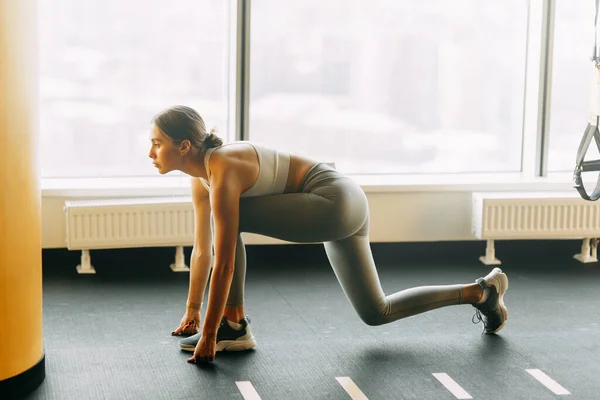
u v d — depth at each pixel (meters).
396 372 3.36
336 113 5.40
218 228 3.21
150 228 4.86
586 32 5.59
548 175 5.64
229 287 3.36
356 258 3.46
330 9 5.30
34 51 2.97
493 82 5.57
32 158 3.01
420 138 5.53
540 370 3.40
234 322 3.54
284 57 5.29
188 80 5.22
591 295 4.60
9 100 2.88
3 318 2.95
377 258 5.33
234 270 3.48
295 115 5.36
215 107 5.28
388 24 5.39
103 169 5.20
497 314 3.77
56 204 4.91
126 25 5.09
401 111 5.48
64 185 4.99
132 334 3.80
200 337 3.54
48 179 5.12
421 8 5.41
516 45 5.56
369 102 5.43
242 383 3.22
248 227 3.35
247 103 5.22
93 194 4.93
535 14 5.48
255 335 3.81
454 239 5.36
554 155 5.70
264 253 5.20
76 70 5.05
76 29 5.02
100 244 4.81
